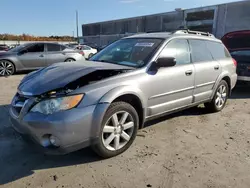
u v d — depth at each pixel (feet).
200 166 10.16
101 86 9.95
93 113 9.43
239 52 25.48
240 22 99.09
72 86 9.64
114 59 13.24
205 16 112.06
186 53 14.21
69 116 8.91
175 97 13.37
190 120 15.79
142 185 8.83
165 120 15.62
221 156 11.05
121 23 164.25
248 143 12.51
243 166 10.24
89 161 10.38
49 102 9.02
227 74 17.33
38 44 34.37
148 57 12.24
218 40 17.56
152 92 11.88
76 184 8.84
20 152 11.01
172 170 9.82
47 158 10.55
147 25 145.18
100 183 8.91
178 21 126.00
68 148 9.10
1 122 14.47
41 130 8.93
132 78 11.05
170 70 12.79
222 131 14.07
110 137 10.40
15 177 9.20
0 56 31.86
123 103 10.66
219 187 8.81
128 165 10.12
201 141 12.61
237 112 17.87
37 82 10.19
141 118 11.85
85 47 64.75
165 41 13.08
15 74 34.01
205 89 15.65
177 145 12.06
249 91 26.04
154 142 12.32
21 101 9.93
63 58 35.83
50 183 8.87
